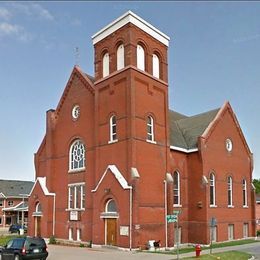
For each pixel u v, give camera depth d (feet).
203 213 116.37
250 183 142.92
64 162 125.18
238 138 140.36
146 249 95.50
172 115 147.95
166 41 118.83
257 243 119.75
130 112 101.24
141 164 101.40
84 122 119.65
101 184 103.24
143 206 98.63
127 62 104.78
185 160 123.03
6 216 246.06
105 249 96.43
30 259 72.28
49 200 124.36
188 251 94.89
